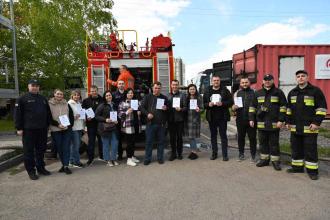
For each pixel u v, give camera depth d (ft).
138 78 34.94
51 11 66.90
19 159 29.37
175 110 27.22
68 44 66.18
